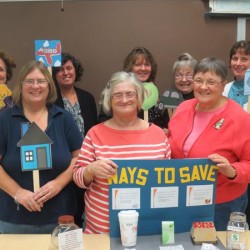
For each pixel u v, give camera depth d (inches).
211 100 69.6
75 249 57.4
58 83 108.2
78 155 75.0
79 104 109.1
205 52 120.3
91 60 121.1
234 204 73.8
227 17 118.6
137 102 67.2
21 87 74.2
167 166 63.7
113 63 121.1
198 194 65.0
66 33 119.8
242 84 104.5
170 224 62.4
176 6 118.1
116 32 119.6
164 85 122.1
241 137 68.8
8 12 119.3
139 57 105.5
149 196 64.0
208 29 119.2
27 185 72.8
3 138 73.0
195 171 64.4
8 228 75.1
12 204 74.2
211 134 70.7
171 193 64.4
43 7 118.7
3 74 99.1
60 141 74.9
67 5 118.5
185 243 62.6
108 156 66.1
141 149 66.7
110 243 62.4
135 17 118.9
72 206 78.4
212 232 62.2
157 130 69.6
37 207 70.2
